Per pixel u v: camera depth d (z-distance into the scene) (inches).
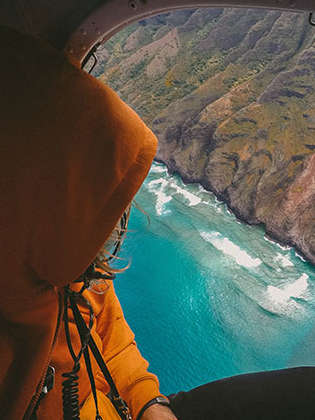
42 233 12.9
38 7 15.4
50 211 12.5
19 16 15.5
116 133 12.1
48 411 21.3
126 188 13.1
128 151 12.4
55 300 15.3
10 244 12.8
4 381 15.8
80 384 22.5
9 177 11.8
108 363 25.8
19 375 15.8
